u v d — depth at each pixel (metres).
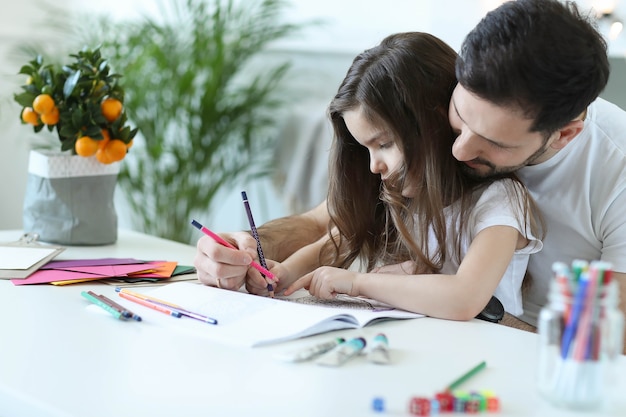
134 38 2.92
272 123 2.97
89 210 1.66
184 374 0.89
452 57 1.30
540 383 0.81
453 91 1.21
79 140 1.61
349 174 1.44
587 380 0.79
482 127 1.05
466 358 0.97
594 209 1.40
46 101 1.59
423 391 0.85
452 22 2.49
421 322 1.15
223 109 2.93
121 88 1.68
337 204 1.45
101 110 1.64
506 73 0.99
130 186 3.05
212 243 1.29
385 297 1.21
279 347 0.99
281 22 3.07
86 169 1.64
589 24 1.05
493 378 0.90
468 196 1.30
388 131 1.27
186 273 1.42
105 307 1.14
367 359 0.95
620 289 1.39
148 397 0.82
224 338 1.01
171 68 2.90
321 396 0.83
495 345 1.04
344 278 1.25
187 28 3.02
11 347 0.98
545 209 1.42
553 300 0.80
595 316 0.77
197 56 2.90
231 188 3.10
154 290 1.23
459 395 0.80
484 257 1.20
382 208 1.47
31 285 1.30
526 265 1.40
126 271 1.38
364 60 1.30
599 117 1.38
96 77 1.63
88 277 1.33
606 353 0.79
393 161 1.29
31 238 1.61
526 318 1.52
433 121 1.26
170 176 2.96
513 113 1.02
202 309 1.13
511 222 1.23
